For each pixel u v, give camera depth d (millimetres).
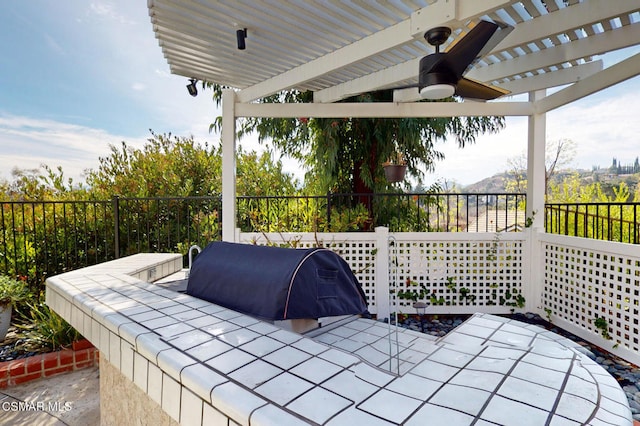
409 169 6500
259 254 1652
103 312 1361
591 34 2920
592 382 898
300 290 1445
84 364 3049
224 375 853
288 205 5430
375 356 1490
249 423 690
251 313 1470
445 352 1139
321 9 2506
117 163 6316
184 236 5973
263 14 2592
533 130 4016
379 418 686
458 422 680
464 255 4172
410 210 6398
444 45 3104
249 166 7293
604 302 3203
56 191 5793
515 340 1286
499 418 699
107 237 5328
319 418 679
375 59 3398
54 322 3193
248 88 4043
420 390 810
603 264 3227
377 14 2533
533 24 2686
